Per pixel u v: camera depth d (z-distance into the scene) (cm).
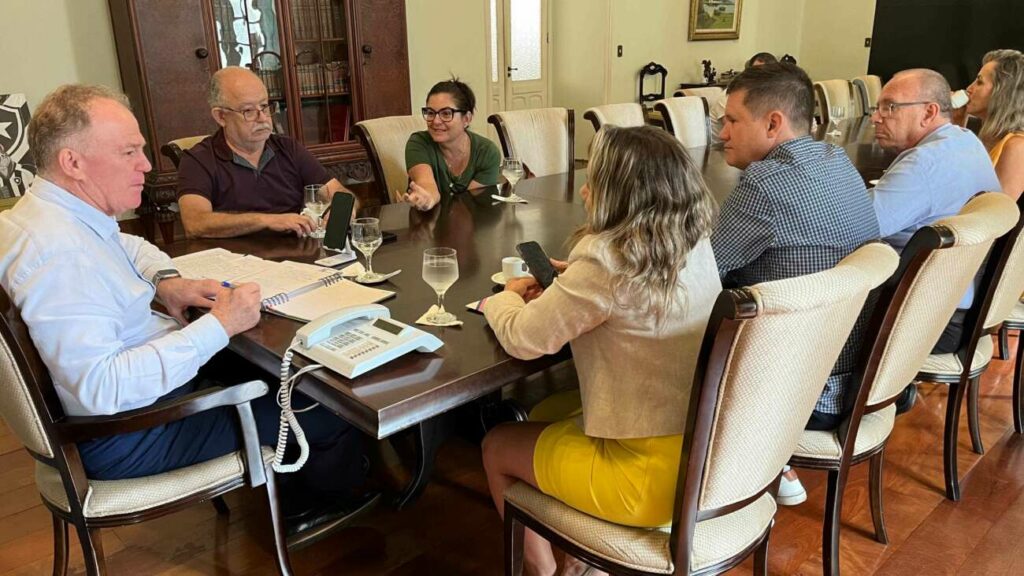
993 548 187
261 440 159
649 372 118
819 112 502
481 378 121
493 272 173
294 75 443
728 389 105
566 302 116
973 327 191
